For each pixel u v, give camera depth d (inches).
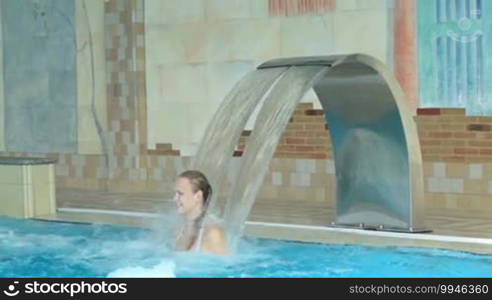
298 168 432.8
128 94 495.8
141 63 491.8
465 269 243.0
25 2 542.3
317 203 414.9
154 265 251.8
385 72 289.3
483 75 376.5
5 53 554.9
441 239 286.5
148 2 486.3
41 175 378.3
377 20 404.2
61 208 402.6
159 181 488.4
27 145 548.1
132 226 342.0
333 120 311.4
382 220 308.8
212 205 277.3
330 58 290.4
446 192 389.1
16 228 342.3
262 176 272.1
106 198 454.0
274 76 294.2
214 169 279.3
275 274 238.7
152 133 490.9
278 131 275.7
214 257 257.1
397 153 297.9
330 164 421.4
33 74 541.3
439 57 387.2
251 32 447.5
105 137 507.8
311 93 425.7
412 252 269.6
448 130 386.3
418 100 394.0
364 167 309.1
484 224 325.7
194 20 468.4
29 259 274.5
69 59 522.9
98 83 509.7
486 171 377.1
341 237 296.4
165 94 483.5
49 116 535.5
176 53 477.1
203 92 467.8
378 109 294.5
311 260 260.4
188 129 475.2
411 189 298.5
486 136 376.5
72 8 518.6
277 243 289.9
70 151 525.7
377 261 257.4
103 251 284.7
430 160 392.5
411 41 394.3
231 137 282.0
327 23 420.5
